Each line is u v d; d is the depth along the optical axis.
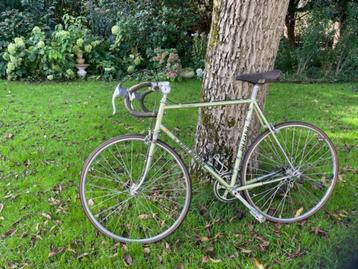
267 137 2.39
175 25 6.32
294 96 5.08
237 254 2.07
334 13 6.37
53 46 5.68
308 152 2.91
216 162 2.46
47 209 2.42
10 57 5.41
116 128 3.71
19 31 5.96
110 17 6.35
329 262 1.98
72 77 5.66
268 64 2.29
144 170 2.29
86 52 5.77
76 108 4.28
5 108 4.22
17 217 2.34
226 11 2.17
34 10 6.21
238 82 2.26
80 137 3.49
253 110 2.21
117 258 2.04
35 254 2.05
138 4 6.38
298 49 6.24
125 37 5.99
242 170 2.25
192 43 6.50
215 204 2.38
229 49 2.22
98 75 5.80
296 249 2.11
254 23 2.14
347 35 6.08
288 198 2.52
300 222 2.34
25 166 2.95
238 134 2.39
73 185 2.69
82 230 2.23
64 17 6.29
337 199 2.55
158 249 2.12
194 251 2.10
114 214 2.37
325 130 3.85
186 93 5.04
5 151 3.17
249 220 2.33
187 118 4.00
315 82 6.02
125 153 3.09
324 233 2.23
